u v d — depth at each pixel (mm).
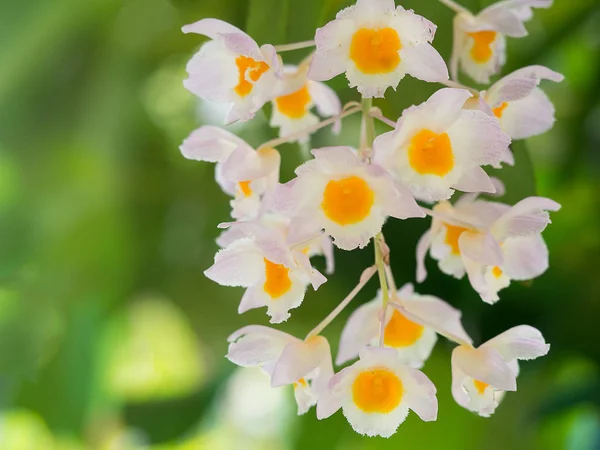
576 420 924
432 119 625
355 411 633
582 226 880
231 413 1255
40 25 813
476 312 855
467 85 693
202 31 646
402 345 674
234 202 666
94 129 889
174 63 917
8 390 922
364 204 631
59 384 913
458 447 855
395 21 625
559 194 916
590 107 913
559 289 857
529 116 673
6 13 801
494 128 624
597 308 854
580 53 925
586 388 862
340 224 630
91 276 927
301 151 697
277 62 636
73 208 917
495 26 670
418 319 654
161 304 1088
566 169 916
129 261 937
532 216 655
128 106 903
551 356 862
